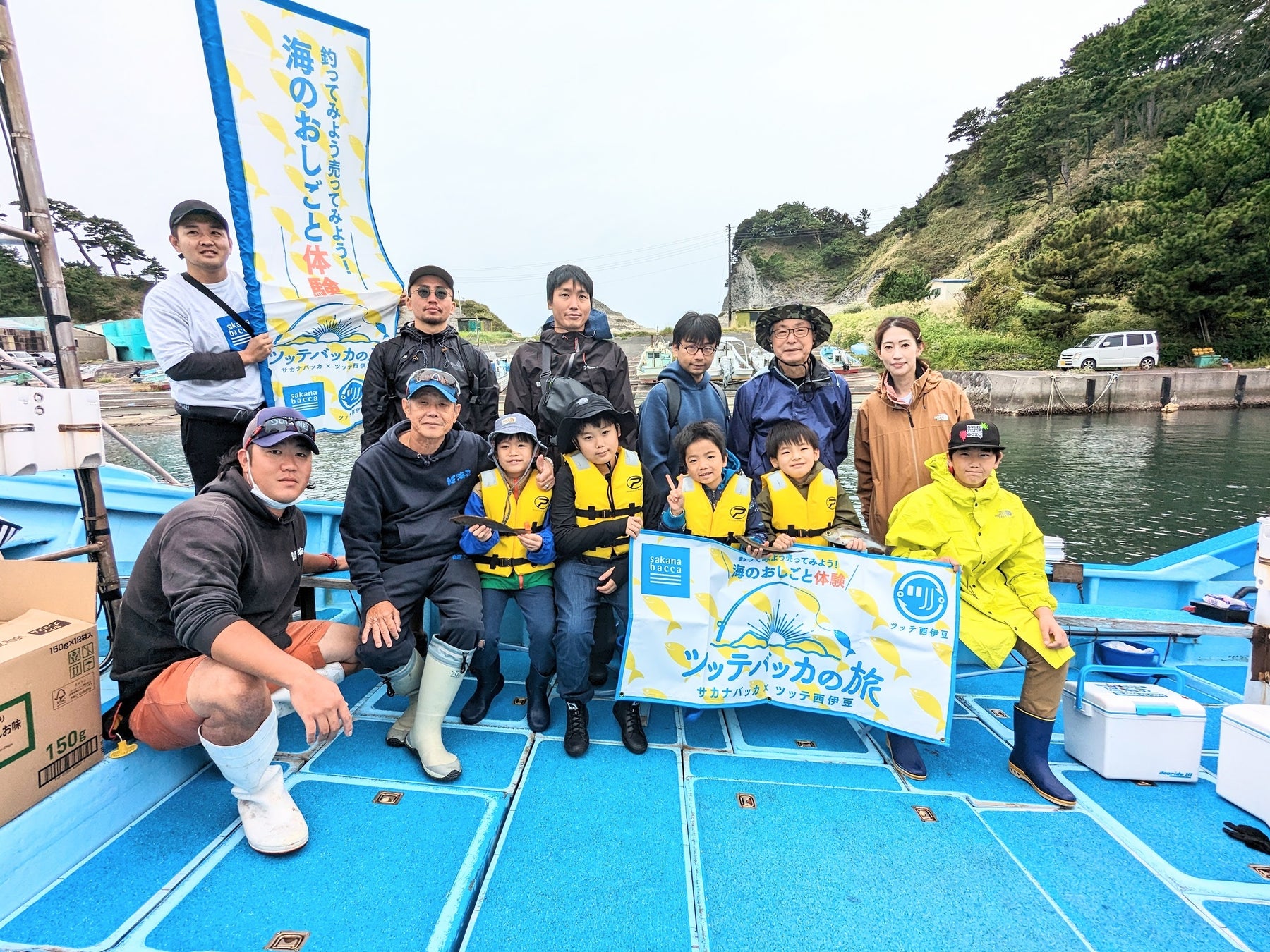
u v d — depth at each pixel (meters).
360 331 3.41
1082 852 2.03
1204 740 2.86
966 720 2.95
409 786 2.24
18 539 3.68
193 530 1.79
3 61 1.88
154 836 1.94
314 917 1.65
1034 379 21.73
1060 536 9.91
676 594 2.59
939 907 1.78
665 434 3.14
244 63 2.88
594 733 2.70
